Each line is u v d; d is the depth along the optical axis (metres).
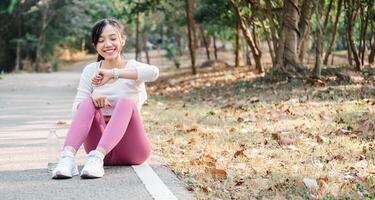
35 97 15.88
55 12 45.53
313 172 5.35
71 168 5.19
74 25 47.31
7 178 5.23
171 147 6.84
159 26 41.38
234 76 20.78
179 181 5.07
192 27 25.53
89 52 62.25
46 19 45.81
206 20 22.70
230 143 7.05
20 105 13.39
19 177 5.27
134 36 46.06
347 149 6.49
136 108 5.53
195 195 4.57
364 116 8.72
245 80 16.78
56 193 4.66
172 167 5.64
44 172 5.48
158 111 11.23
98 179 5.13
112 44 5.63
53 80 26.70
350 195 4.53
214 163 5.64
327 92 11.76
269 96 12.28
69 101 14.52
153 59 46.97
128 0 25.36
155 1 25.39
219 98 13.42
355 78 13.12
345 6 17.30
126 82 5.65
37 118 10.60
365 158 6.01
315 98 11.27
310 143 6.92
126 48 46.78
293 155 6.21
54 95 16.67
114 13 31.50
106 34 5.63
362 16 17.45
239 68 25.48
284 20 14.77
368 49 23.30
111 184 4.95
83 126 5.30
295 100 11.07
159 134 7.95
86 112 5.35
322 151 6.40
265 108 10.52
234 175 5.26
